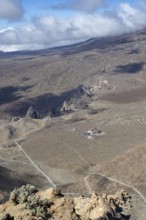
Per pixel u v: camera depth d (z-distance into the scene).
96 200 43.81
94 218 37.44
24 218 30.27
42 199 33.97
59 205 33.69
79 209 40.16
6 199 42.69
